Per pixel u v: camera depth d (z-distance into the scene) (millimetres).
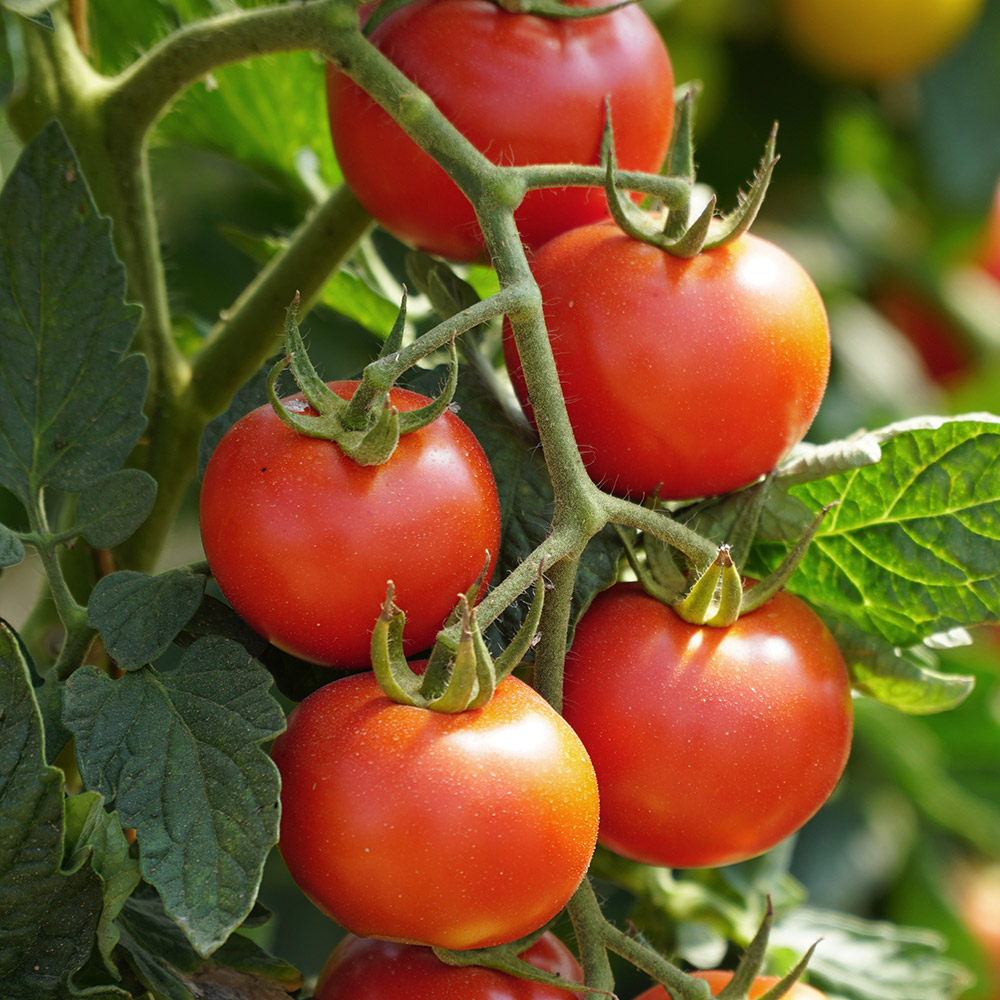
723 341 508
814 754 511
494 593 482
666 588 517
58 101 556
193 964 509
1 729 474
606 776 509
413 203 538
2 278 509
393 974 512
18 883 476
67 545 514
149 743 478
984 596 527
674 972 501
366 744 480
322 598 489
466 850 475
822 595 542
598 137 531
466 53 526
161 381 577
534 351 491
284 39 520
